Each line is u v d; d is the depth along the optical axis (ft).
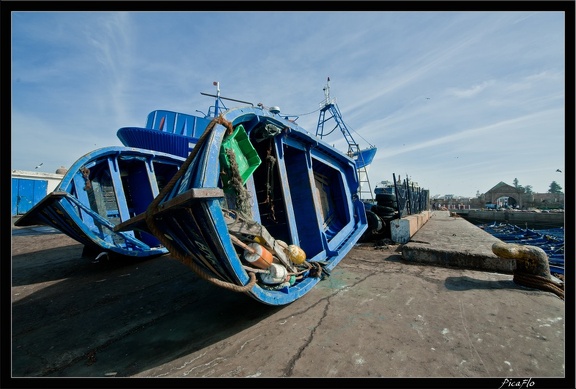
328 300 12.41
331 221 21.42
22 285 17.87
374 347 8.44
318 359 7.97
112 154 22.30
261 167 16.17
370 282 14.71
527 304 11.03
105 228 21.58
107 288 16.60
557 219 96.27
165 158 26.53
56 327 11.56
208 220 7.64
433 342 8.60
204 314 11.98
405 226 25.26
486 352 8.00
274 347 8.77
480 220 118.11
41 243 36.35
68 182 19.15
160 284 16.96
